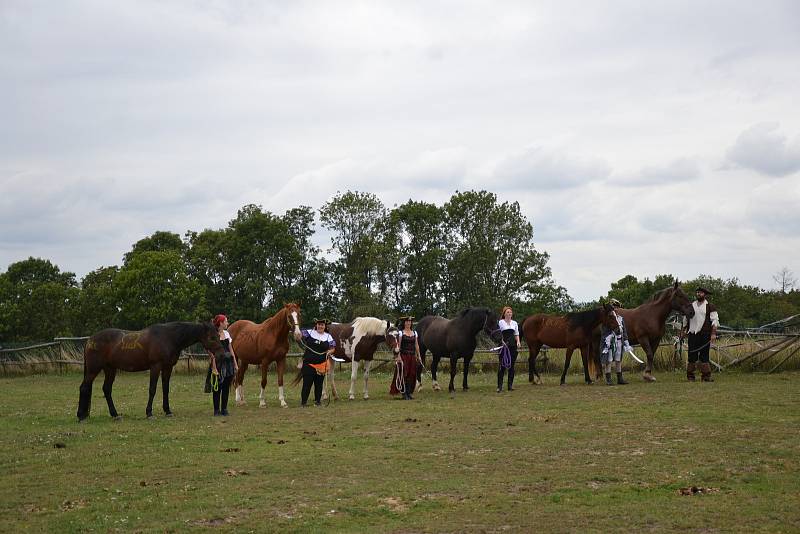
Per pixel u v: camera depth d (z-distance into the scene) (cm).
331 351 1731
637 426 1244
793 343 2080
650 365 1923
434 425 1330
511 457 1046
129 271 5416
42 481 970
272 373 2730
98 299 5803
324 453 1100
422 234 5847
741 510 767
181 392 2150
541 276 5712
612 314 1869
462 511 796
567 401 1591
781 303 5569
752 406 1411
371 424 1366
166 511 817
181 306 5409
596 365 2025
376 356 2806
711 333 1886
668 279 6247
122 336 1527
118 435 1305
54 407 1795
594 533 714
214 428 1366
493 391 1870
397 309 5659
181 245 6575
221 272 5844
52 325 5869
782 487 848
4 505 858
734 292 5659
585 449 1083
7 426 1462
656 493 844
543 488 880
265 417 1511
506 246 5738
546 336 1975
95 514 811
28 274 6831
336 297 5853
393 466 1008
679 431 1187
